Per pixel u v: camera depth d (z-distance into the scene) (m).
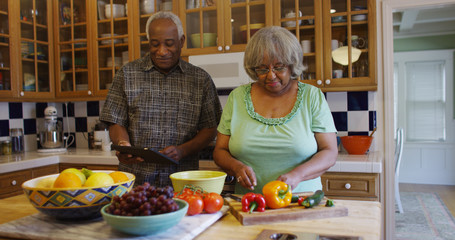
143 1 2.83
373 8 2.39
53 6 3.09
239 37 2.62
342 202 1.16
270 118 1.36
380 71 2.72
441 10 4.97
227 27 2.61
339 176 2.20
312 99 1.35
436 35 5.80
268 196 1.02
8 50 2.79
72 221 0.98
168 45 1.57
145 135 1.65
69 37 3.07
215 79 2.60
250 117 1.38
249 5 2.58
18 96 2.84
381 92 2.72
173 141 1.67
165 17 1.58
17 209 1.16
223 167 1.35
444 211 4.16
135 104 1.64
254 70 1.35
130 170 1.67
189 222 0.93
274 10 2.53
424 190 5.36
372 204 1.12
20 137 3.04
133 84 1.64
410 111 6.03
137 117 1.64
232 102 1.43
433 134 5.95
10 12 2.79
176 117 1.67
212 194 1.02
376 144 2.74
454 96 5.77
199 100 1.69
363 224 0.94
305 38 2.54
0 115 3.02
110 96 1.66
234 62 2.55
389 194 2.72
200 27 2.67
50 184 1.05
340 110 2.79
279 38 1.27
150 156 1.33
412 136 6.04
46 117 3.06
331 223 0.95
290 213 0.98
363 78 2.42
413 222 3.76
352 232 0.88
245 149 1.35
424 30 5.73
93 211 0.94
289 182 1.14
